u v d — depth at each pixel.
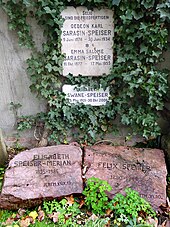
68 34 2.16
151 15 2.02
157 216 1.93
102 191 1.93
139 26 2.07
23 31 2.15
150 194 1.99
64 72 2.26
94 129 2.41
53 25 2.10
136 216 1.83
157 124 2.37
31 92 2.35
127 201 1.88
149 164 2.13
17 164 2.09
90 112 2.35
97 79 2.31
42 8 2.06
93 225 1.82
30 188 1.98
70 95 2.33
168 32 2.12
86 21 2.12
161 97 2.30
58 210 1.93
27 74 2.30
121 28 2.10
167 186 2.16
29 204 1.97
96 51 2.21
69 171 2.06
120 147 2.25
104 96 2.33
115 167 2.11
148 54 2.13
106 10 2.10
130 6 2.02
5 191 1.94
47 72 2.26
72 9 2.09
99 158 2.15
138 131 2.38
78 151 2.18
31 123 2.43
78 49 2.20
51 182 2.01
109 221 1.85
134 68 2.20
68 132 2.44
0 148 2.24
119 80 2.27
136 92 2.29
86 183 2.01
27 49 2.22
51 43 2.18
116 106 2.34
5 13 2.12
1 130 2.47
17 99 2.38
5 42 2.20
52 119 2.37
